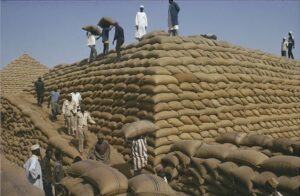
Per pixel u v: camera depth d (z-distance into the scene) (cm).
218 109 1123
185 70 1099
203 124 1055
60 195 591
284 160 598
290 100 1516
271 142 777
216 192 736
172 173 852
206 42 1327
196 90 1091
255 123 1242
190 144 854
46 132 1198
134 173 873
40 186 713
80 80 1508
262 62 1539
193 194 792
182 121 1006
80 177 561
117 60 1333
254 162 648
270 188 582
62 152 1020
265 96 1377
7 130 1581
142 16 1405
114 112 1173
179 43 1198
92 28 1569
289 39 2031
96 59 1545
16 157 1381
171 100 1013
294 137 1375
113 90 1224
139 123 882
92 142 1154
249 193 620
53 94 1445
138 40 1379
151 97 1000
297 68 1778
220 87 1181
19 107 1492
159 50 1138
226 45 1409
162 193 489
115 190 494
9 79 3014
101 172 525
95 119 1268
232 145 852
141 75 1095
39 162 734
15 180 271
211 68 1201
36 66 3250
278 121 1364
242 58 1417
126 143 1062
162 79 1021
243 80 1301
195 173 782
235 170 668
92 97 1346
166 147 939
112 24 1459
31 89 2036
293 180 559
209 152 783
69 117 1204
